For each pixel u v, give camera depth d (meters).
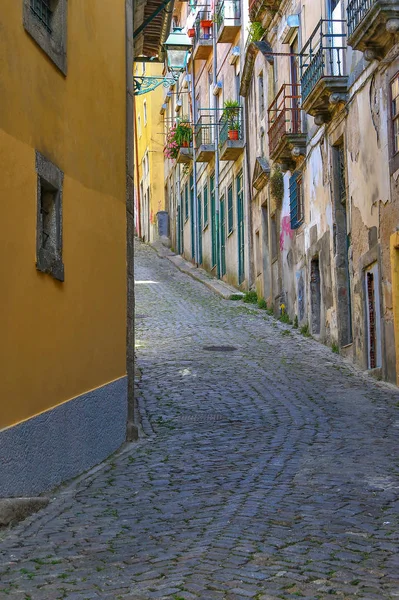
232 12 28.19
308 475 8.12
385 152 14.20
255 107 26.00
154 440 10.47
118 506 7.26
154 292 28.95
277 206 23.27
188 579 5.02
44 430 7.74
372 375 14.99
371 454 9.09
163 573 5.20
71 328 8.66
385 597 4.73
